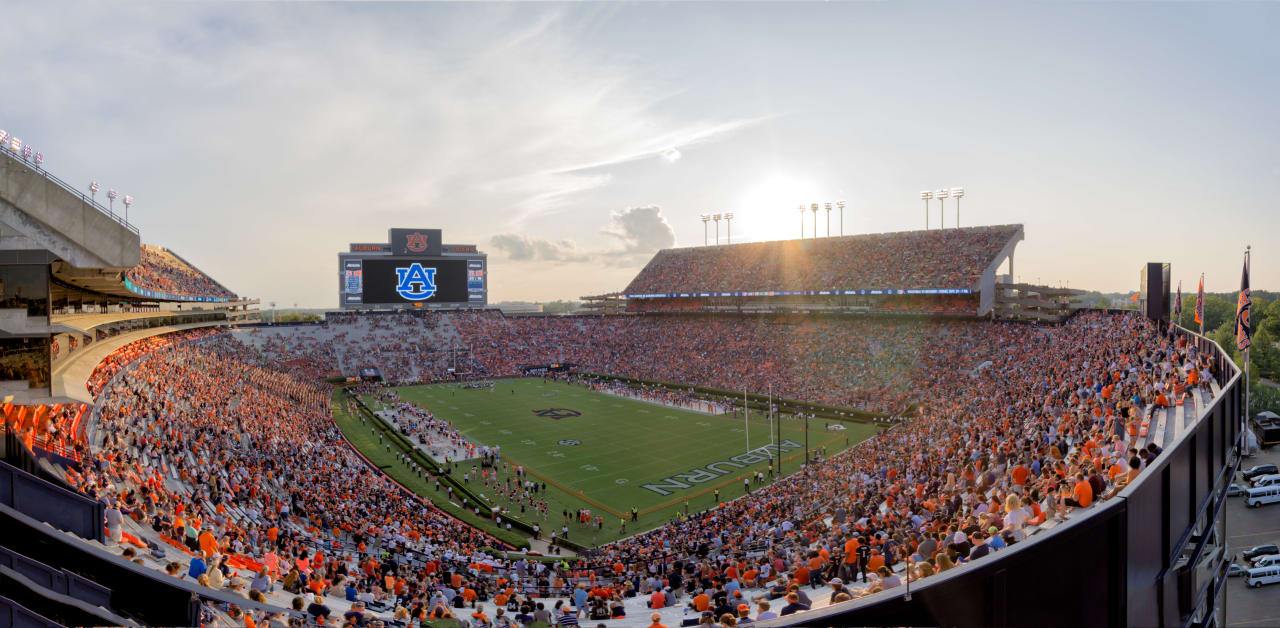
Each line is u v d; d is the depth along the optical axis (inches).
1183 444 316.8
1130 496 247.6
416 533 1369.3
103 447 992.2
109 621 386.3
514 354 4473.4
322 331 4266.7
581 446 2401.6
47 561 451.2
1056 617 220.1
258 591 568.4
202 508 970.7
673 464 2160.4
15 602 360.8
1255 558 1616.6
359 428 2716.5
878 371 3051.2
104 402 1252.5
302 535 1116.5
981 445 1171.3
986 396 1924.2
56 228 748.6
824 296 3828.7
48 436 859.4
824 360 3329.2
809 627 196.1
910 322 3346.5
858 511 1133.1
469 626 692.7
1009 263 3777.1
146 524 749.9
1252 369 3075.8
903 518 927.0
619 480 2006.6
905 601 196.7
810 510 1398.9
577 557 1418.6
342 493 1552.7
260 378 2812.5
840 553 820.0
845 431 2541.8
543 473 2082.9
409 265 4471.0
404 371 4111.7
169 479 1053.8
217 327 3742.6
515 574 1155.9
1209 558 406.9
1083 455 641.0
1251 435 2249.0
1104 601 236.8
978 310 3134.8
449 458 2241.6
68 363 1130.7
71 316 1261.1
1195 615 372.5
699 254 4872.0
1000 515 606.2
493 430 2667.3
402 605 782.5
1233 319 4525.1
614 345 4424.2
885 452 1791.3
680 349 4047.7
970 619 200.8
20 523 447.5
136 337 2007.9
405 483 1984.5
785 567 900.0
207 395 1914.4
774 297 4099.4
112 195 2209.6
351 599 778.2
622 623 733.3
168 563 591.5
